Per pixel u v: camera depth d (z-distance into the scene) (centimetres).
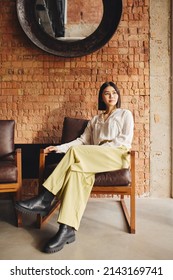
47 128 288
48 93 286
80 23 279
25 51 284
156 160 287
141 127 285
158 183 288
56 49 280
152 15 280
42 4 279
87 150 198
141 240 191
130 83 283
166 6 280
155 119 285
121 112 229
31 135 288
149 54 282
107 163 200
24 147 280
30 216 238
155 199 283
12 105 287
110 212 246
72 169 189
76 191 189
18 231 206
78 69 284
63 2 280
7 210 255
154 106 284
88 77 284
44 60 284
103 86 239
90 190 195
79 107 286
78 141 242
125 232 204
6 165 208
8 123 252
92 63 284
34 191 290
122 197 272
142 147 287
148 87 284
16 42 284
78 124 259
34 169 281
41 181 215
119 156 206
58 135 288
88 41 278
